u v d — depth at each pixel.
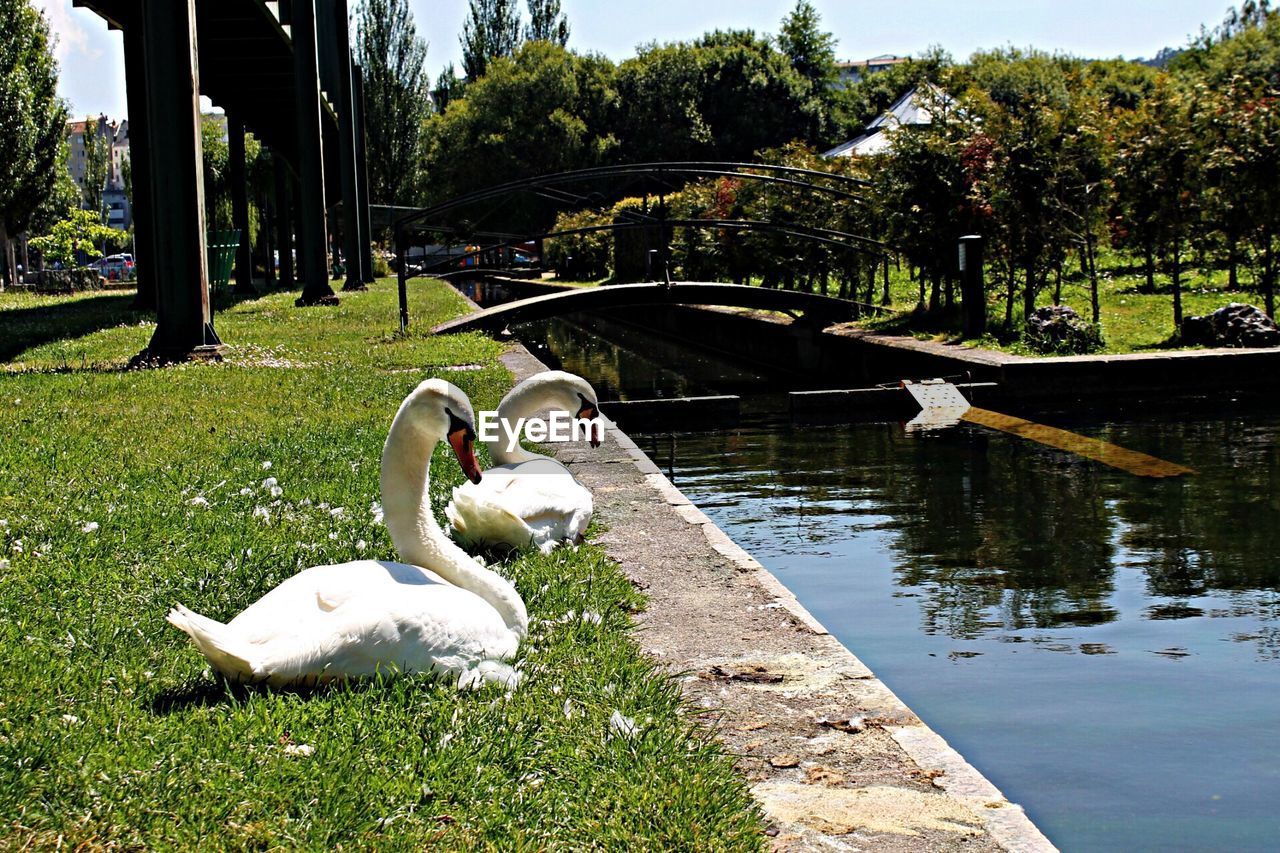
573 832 3.29
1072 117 20.50
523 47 80.06
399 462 4.66
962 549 8.64
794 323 24.89
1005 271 21.77
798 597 7.43
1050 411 15.93
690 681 4.56
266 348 18.48
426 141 82.81
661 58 82.88
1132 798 4.49
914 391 16.66
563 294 22.72
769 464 12.61
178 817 3.23
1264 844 4.07
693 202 33.50
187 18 16.52
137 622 4.84
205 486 7.77
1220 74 61.41
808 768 3.79
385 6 75.75
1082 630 6.70
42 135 45.34
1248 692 5.68
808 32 93.81
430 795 3.43
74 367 15.73
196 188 16.73
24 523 6.48
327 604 4.12
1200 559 8.24
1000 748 5.00
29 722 3.79
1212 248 20.95
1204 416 15.03
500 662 4.41
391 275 58.56
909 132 22.27
